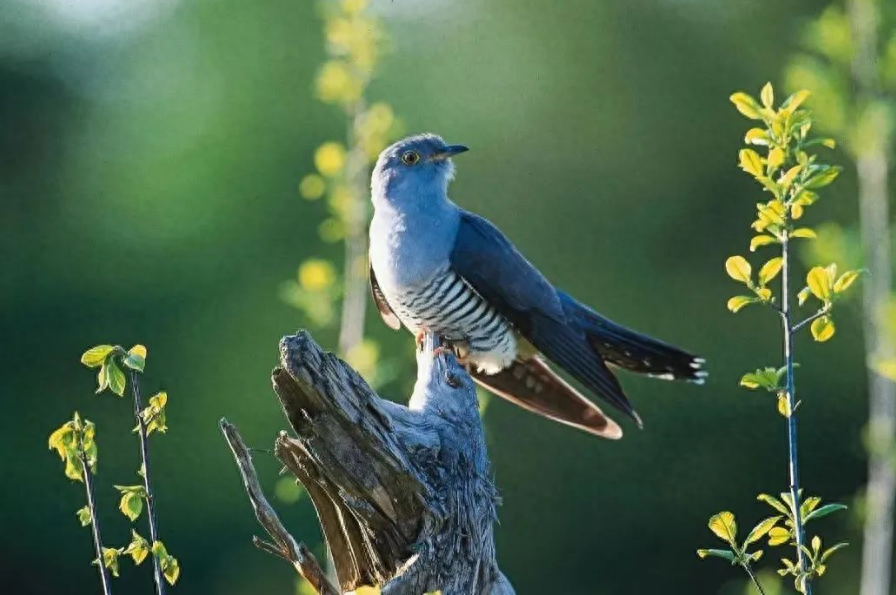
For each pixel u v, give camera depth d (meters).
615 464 16.56
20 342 16.58
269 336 16.53
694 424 16.50
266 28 17.19
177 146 17.22
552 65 17.53
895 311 8.34
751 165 5.57
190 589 16.02
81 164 17.25
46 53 17.30
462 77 17.55
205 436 16.42
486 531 5.79
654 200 17.11
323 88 9.50
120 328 16.69
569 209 17.25
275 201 16.89
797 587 5.39
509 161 17.33
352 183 9.40
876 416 9.05
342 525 5.69
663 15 17.34
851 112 8.80
